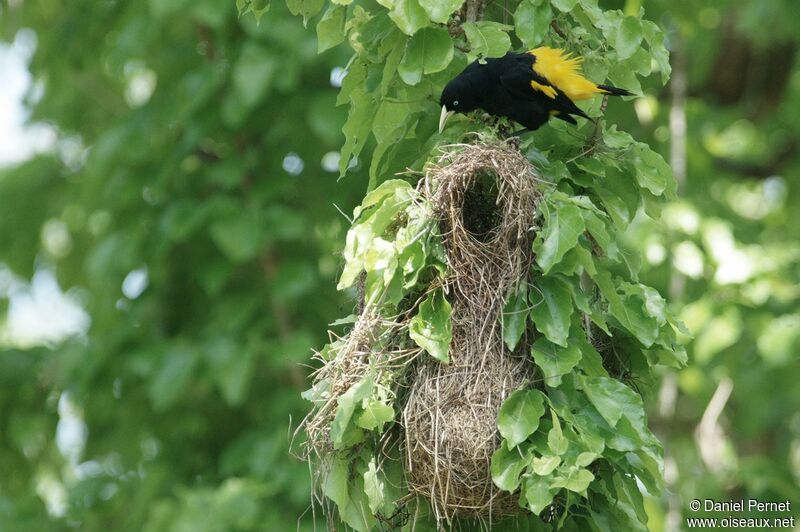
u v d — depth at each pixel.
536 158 7.45
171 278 14.01
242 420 13.95
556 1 7.56
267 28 12.80
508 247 7.02
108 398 13.75
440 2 7.05
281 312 13.26
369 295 6.93
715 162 19.31
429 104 8.34
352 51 12.80
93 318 14.84
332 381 7.10
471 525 7.38
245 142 13.81
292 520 12.16
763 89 19.77
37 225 16.27
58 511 14.05
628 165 7.65
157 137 13.91
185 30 14.41
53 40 15.27
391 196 7.04
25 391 14.70
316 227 13.91
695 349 13.90
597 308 7.45
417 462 6.93
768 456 19.27
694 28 15.25
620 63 7.96
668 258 14.45
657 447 6.87
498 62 8.02
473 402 6.87
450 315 6.88
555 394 6.83
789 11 16.69
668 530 13.18
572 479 6.36
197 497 11.87
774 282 14.15
